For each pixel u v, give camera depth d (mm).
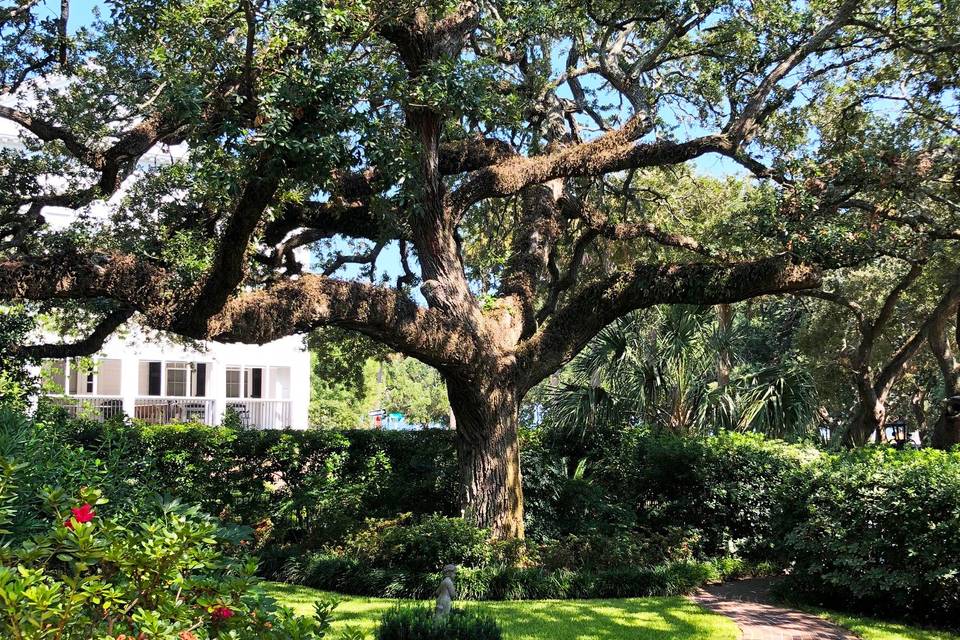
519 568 10617
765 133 15125
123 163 11258
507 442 12016
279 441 14477
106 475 5211
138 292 8586
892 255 15305
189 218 13500
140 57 12055
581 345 12609
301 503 13477
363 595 10227
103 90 12352
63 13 11305
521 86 14594
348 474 14789
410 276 16625
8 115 10492
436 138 11258
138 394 29609
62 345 12844
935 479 8883
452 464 14789
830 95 15500
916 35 14117
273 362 31344
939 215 16016
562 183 15227
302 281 9898
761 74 14297
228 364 30500
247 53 7629
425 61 10766
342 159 7914
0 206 12516
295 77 7562
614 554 11305
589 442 15750
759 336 34125
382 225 9594
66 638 2936
